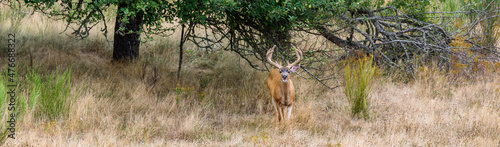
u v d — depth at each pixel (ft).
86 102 30.68
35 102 28.73
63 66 41.14
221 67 47.26
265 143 25.63
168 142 26.02
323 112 34.63
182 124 29.19
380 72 40.19
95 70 41.57
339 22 36.27
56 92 29.12
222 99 36.78
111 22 55.67
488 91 38.01
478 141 26.35
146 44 50.24
